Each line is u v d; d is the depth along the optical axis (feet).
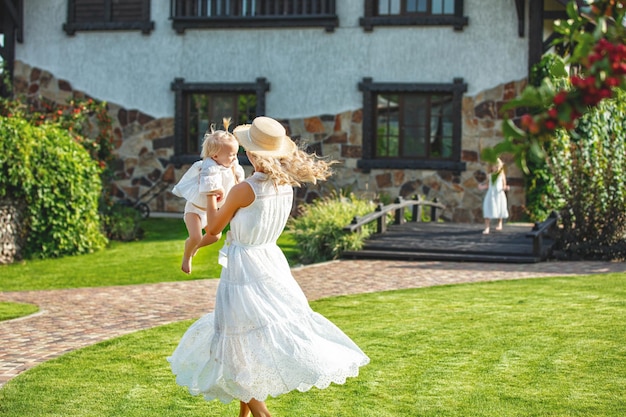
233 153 15.46
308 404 18.58
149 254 45.85
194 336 15.44
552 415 17.61
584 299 29.91
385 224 48.32
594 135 51.39
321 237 44.16
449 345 23.58
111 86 61.87
